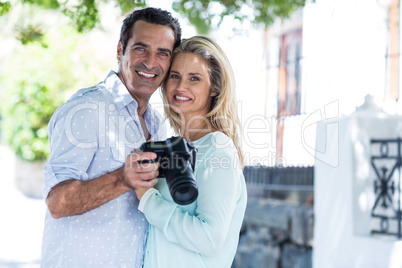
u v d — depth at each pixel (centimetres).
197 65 268
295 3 611
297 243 644
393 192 495
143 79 272
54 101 1142
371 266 482
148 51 269
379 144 510
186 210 249
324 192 546
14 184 1277
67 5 479
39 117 1172
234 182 244
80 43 1077
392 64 544
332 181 537
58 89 1129
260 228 699
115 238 251
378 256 477
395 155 497
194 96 270
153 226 254
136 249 257
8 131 1245
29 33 507
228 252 259
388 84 544
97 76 1088
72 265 248
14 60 1143
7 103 1220
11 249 754
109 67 1089
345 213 517
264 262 667
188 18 574
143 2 495
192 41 272
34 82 1138
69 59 1092
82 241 248
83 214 248
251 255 691
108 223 250
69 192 234
